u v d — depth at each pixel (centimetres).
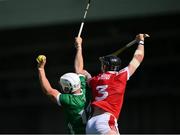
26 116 8819
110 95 2759
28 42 8531
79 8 6381
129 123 8312
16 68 8994
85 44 8075
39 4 6419
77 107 2784
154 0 6216
